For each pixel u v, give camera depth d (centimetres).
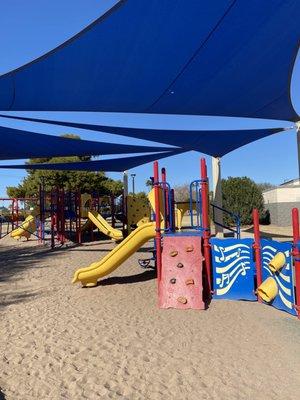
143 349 455
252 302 652
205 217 702
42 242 1667
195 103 859
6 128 1083
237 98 841
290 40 598
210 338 487
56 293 740
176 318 570
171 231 809
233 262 680
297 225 554
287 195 2328
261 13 523
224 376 385
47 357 437
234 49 621
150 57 627
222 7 504
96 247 1455
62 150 1441
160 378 382
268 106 911
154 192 721
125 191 2180
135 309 621
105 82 707
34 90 713
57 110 854
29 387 368
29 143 1276
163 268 664
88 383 374
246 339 480
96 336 500
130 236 791
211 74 708
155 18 516
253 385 366
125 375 390
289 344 462
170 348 457
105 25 519
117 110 881
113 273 921
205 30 559
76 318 577
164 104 855
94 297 701
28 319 576
